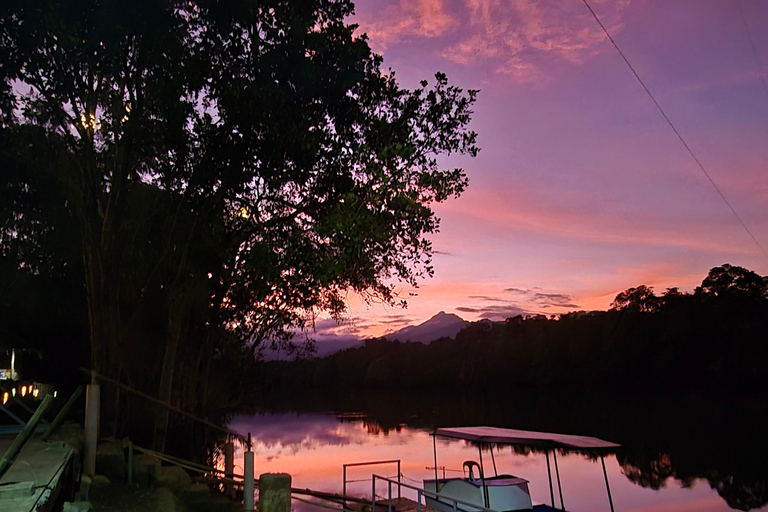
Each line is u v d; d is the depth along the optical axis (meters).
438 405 101.75
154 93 13.54
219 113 14.49
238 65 14.17
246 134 14.58
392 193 14.13
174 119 13.86
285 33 14.13
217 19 13.52
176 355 16.33
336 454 47.28
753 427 61.41
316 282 18.19
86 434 10.40
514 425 65.31
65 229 18.86
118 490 10.26
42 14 11.96
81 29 12.52
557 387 107.62
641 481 39.69
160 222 16.33
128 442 11.66
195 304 17.33
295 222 17.17
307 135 14.56
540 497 33.59
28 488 5.96
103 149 15.00
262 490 9.79
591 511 30.52
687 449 51.28
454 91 15.44
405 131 15.06
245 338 22.25
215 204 15.88
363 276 17.05
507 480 17.59
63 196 17.64
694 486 38.62
